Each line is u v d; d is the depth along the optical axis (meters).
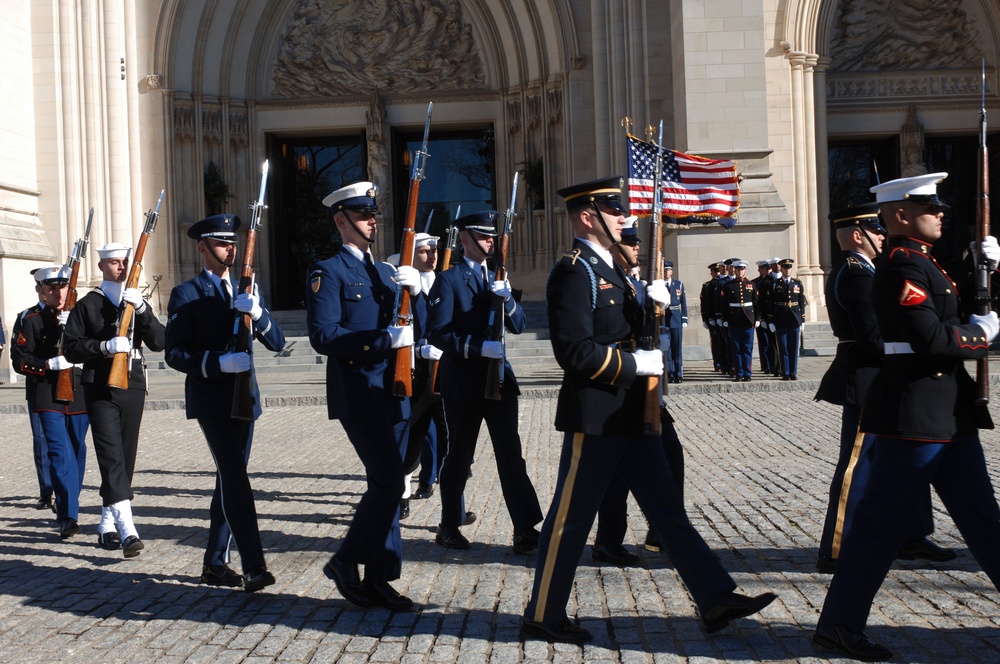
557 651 4.84
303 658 4.88
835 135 26.55
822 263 24.95
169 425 15.19
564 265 4.90
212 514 6.29
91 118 26.77
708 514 7.77
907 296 4.49
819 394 6.30
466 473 7.14
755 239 22.12
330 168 31.89
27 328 8.59
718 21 22.23
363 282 5.75
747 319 17.84
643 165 9.15
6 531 8.11
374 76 30.19
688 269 22.38
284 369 22.59
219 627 5.39
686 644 4.88
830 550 6.02
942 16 26.34
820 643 4.68
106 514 7.41
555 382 18.25
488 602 5.73
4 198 25.05
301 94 30.17
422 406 8.27
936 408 4.52
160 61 27.66
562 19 26.80
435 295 7.19
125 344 6.96
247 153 29.70
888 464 4.59
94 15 26.83
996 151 27.23
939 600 5.46
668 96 24.30
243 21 29.14
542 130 28.31
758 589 5.76
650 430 4.78
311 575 6.42
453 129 31.22
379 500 5.56
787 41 24.19
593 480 4.89
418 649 4.93
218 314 6.22
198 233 6.30
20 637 5.30
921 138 26.36
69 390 7.73
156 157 27.73
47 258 25.77
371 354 5.44
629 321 4.95
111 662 4.89
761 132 22.14
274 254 30.73
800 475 9.33
